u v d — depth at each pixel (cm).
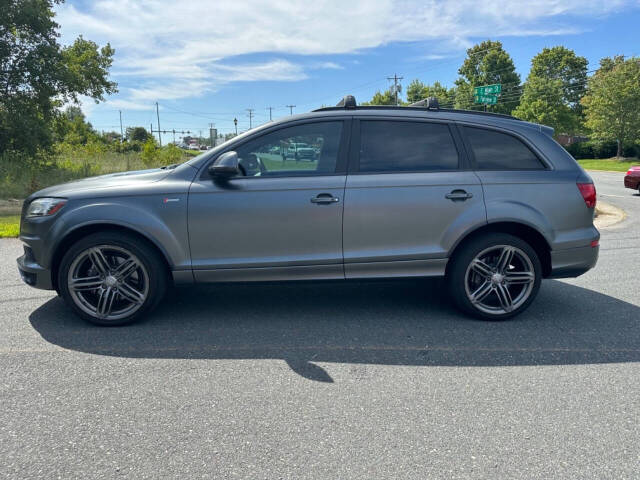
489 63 7212
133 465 216
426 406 270
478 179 402
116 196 384
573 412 264
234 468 215
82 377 303
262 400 276
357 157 401
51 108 2327
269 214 388
